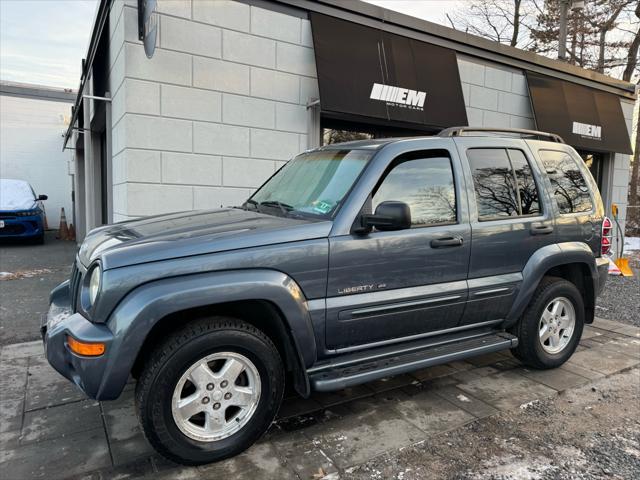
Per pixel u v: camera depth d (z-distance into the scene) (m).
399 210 2.75
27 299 6.41
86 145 9.48
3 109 17.02
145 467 2.64
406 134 8.42
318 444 2.90
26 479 2.52
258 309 2.82
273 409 2.77
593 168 11.57
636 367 4.27
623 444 2.96
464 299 3.40
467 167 3.52
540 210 3.91
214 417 2.62
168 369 2.46
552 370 4.15
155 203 5.74
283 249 2.72
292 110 6.71
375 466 2.68
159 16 5.62
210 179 6.11
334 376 2.87
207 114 6.02
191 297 2.46
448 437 3.01
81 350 2.39
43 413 3.27
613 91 11.38
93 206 9.36
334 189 3.16
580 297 4.17
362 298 2.96
